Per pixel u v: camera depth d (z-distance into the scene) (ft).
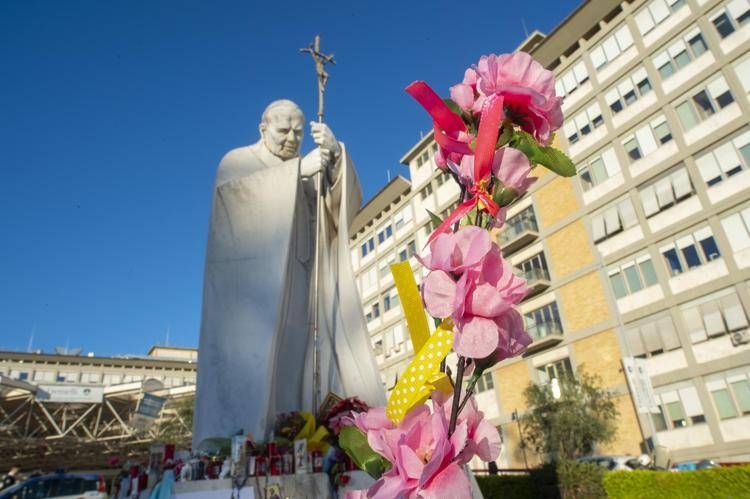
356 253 142.20
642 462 57.93
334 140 29.91
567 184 88.12
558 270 85.92
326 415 22.58
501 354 3.95
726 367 64.18
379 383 27.14
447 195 112.57
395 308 122.62
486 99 4.76
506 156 4.33
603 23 88.48
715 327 66.23
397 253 125.70
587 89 88.12
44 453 91.50
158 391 91.66
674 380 68.49
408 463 3.61
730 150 69.05
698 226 70.49
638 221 77.10
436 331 4.36
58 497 35.47
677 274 71.51
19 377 159.53
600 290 79.46
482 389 94.32
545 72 4.73
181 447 26.04
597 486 33.55
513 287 3.79
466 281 3.70
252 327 24.76
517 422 84.28
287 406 25.76
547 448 67.36
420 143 123.13
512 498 34.32
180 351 203.62
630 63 82.33
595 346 78.07
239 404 23.12
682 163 73.87
